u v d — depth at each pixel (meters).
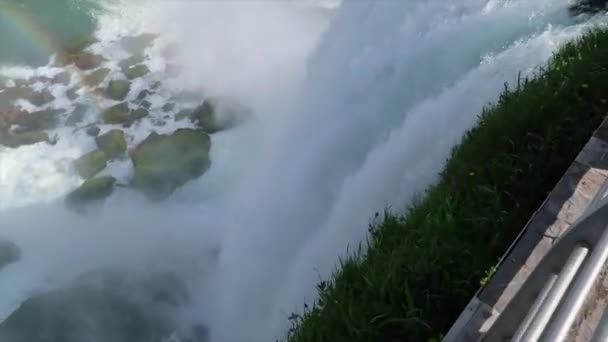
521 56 5.72
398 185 5.72
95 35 12.54
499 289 3.13
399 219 4.89
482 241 3.88
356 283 4.24
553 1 6.15
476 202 4.18
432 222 4.15
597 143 3.81
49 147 10.09
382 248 4.55
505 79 5.59
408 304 3.64
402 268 3.91
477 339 2.94
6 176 9.65
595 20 5.78
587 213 2.39
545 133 4.41
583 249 2.21
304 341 4.11
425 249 3.93
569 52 5.23
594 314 2.63
